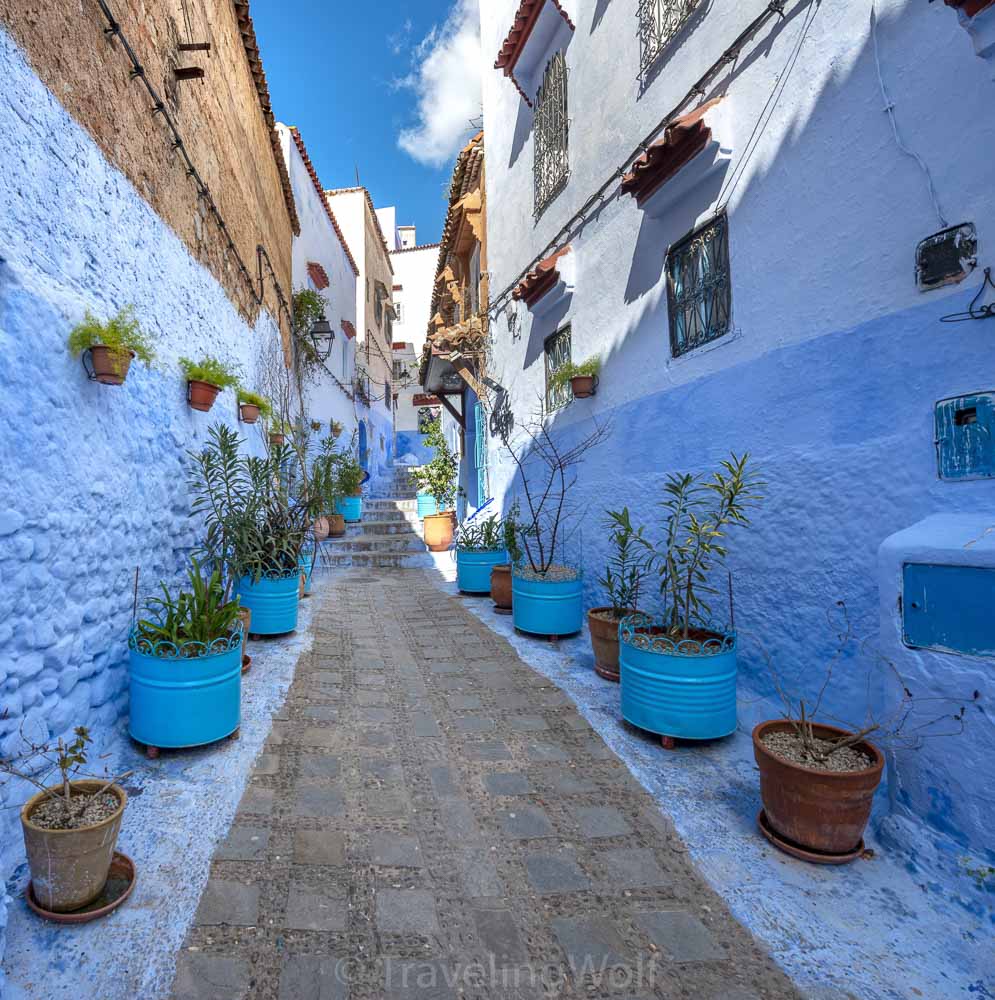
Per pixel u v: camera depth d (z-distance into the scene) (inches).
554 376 226.5
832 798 86.0
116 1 122.4
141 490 133.5
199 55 176.7
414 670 177.0
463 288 456.4
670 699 122.9
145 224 136.1
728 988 68.0
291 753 122.1
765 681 128.0
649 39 171.8
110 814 77.2
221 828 95.1
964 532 83.2
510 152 298.0
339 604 261.7
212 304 188.7
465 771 117.3
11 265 86.1
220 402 194.1
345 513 481.4
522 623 208.8
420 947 73.6
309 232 433.4
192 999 65.0
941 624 84.8
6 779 83.9
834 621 109.9
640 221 177.9
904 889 82.6
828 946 73.7
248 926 75.7
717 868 88.1
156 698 112.8
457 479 485.4
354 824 98.8
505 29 303.0
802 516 117.1
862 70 103.7
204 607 126.2
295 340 367.2
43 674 94.6
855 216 105.0
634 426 182.4
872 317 101.7
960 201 87.3
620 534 164.9
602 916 79.1
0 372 84.1
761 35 128.6
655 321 170.6
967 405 85.9
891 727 92.2
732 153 137.4
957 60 87.7
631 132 183.3
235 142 222.4
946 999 66.2
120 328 112.0
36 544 92.5
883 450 99.7
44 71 95.5
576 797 107.8
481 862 90.0
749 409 132.1
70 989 65.3
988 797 78.1
